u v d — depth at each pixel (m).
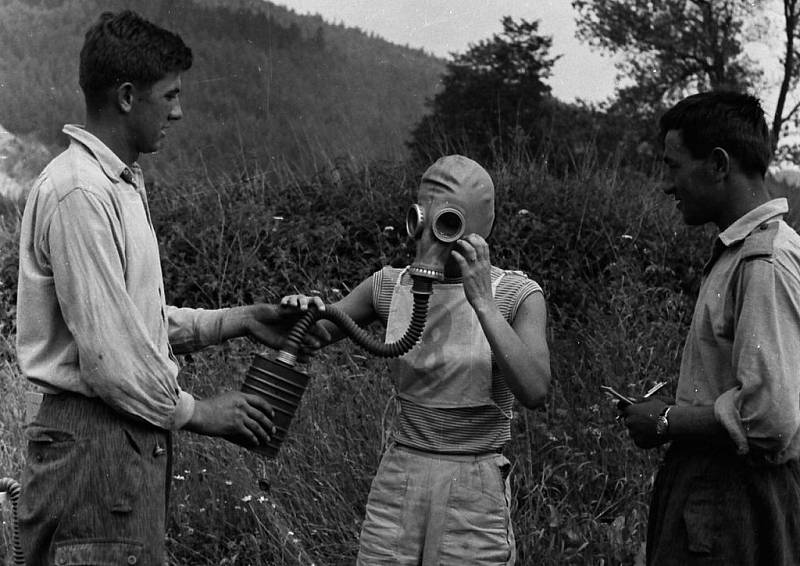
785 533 2.75
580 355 5.52
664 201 7.75
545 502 4.33
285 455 4.68
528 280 3.11
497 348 2.85
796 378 2.63
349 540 4.27
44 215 2.79
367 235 7.22
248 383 3.08
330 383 5.14
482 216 3.02
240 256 6.83
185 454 4.77
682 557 2.79
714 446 2.79
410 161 8.41
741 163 2.85
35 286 2.83
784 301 2.65
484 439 3.02
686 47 10.95
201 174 8.41
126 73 2.88
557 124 10.16
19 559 3.25
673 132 2.94
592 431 4.59
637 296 5.77
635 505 4.36
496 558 2.97
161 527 2.90
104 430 2.79
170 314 3.33
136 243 2.88
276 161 8.58
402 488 3.00
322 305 3.08
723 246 2.85
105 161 2.87
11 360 6.40
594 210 7.14
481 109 9.99
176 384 2.88
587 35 11.03
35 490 2.81
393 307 3.13
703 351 2.82
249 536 4.28
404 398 3.07
